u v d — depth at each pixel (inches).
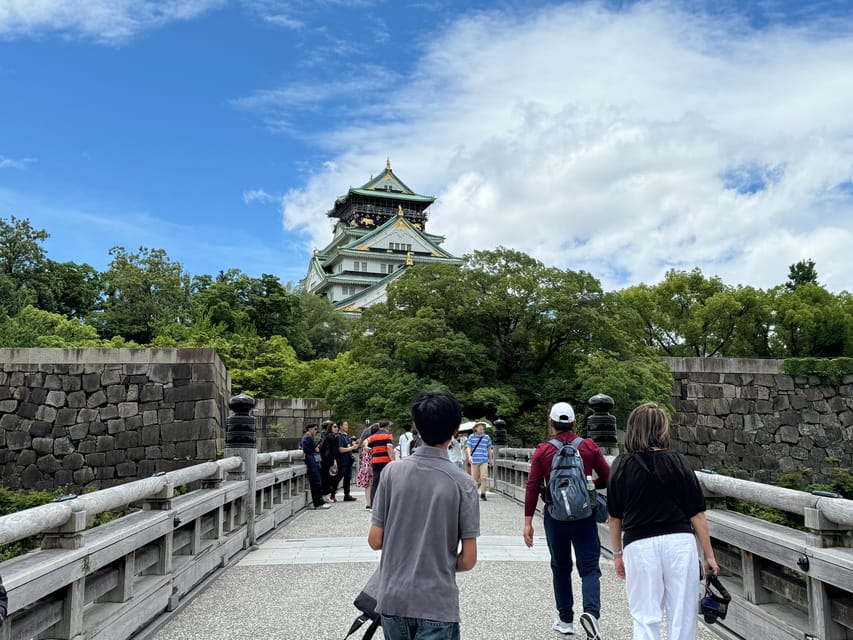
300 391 1325.0
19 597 126.9
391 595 110.1
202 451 767.7
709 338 1358.3
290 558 315.9
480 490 600.1
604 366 922.1
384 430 482.0
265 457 399.9
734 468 964.6
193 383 783.1
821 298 1349.7
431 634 107.6
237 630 201.9
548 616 218.2
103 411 772.6
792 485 848.3
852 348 1246.3
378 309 1160.2
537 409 1072.2
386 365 1075.3
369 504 521.3
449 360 1005.2
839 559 143.1
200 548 268.1
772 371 990.4
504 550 337.1
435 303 1088.8
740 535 190.1
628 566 136.4
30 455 758.5
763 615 177.8
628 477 139.0
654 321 1370.6
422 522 113.0
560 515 187.8
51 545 154.3
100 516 465.4
